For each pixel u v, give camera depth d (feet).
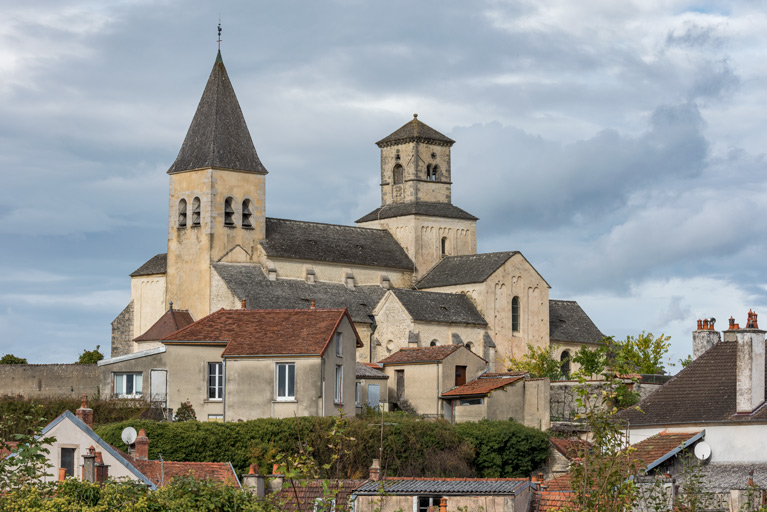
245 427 282.77
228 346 322.55
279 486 204.33
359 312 446.19
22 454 154.92
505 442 316.40
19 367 387.34
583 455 146.20
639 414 231.91
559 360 480.64
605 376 150.82
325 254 456.86
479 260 475.31
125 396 331.16
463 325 448.24
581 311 503.61
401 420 311.68
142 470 210.18
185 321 424.46
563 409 362.94
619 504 142.31
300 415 312.91
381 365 390.42
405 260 484.74
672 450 214.69
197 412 325.42
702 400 229.66
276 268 441.27
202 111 449.89
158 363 329.31
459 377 382.63
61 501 153.17
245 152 446.60
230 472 210.59
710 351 242.78
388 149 506.48
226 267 435.12
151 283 453.17
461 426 319.68
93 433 203.31
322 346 316.19
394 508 179.22
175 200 445.37
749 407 221.66
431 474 295.07
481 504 176.96
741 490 182.19
